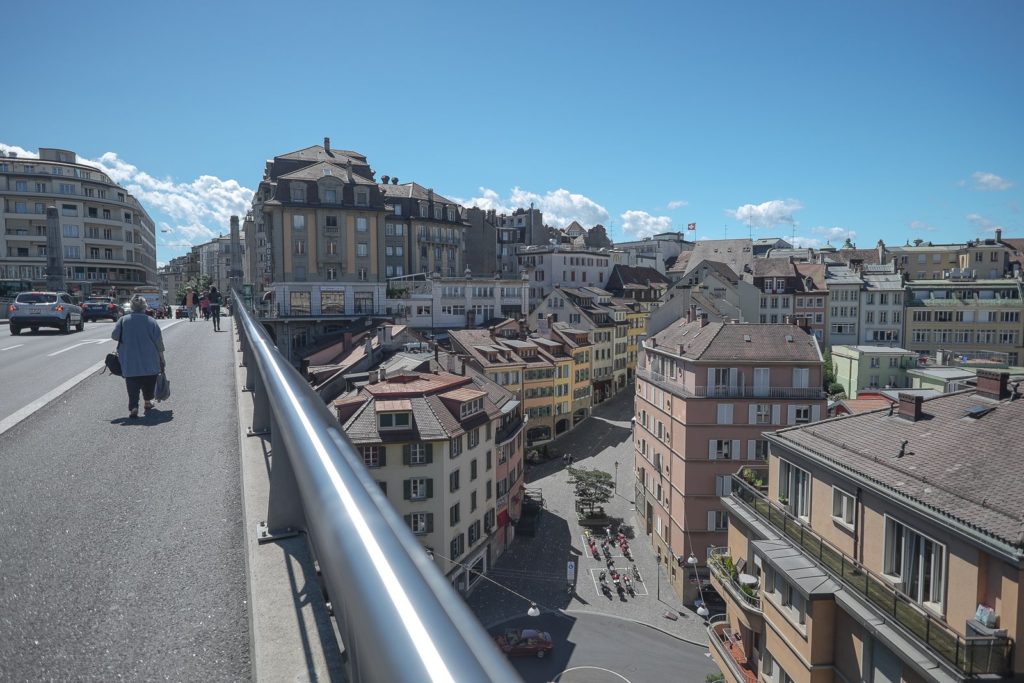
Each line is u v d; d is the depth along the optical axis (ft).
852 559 51.42
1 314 146.10
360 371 164.55
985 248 335.06
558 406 233.76
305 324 242.99
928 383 176.45
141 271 370.12
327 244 247.91
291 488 14.60
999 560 38.52
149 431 27.27
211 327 101.91
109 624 11.68
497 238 418.92
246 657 10.61
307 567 12.88
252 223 338.95
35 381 41.24
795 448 60.08
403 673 3.31
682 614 123.13
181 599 12.60
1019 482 42.45
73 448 24.49
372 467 113.39
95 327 95.91
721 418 124.88
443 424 117.50
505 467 147.43
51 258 153.07
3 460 22.85
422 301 262.67
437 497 116.26
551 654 109.70
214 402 34.06
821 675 50.96
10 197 317.22
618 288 353.72
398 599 4.03
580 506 168.14
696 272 312.71
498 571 138.82
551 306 279.69
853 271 304.30
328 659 9.55
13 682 9.86
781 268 300.81
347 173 260.62
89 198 332.80
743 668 67.10
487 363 195.42
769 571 59.98
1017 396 54.19
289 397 10.82
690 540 126.41
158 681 9.94
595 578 135.85
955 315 274.36
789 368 125.29
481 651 3.36
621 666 106.32
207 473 21.22
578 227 476.95
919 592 44.98
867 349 227.61
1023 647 37.32
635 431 167.02
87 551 14.90
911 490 45.98
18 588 13.10
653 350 151.23
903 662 43.52
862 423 60.90
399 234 303.68
